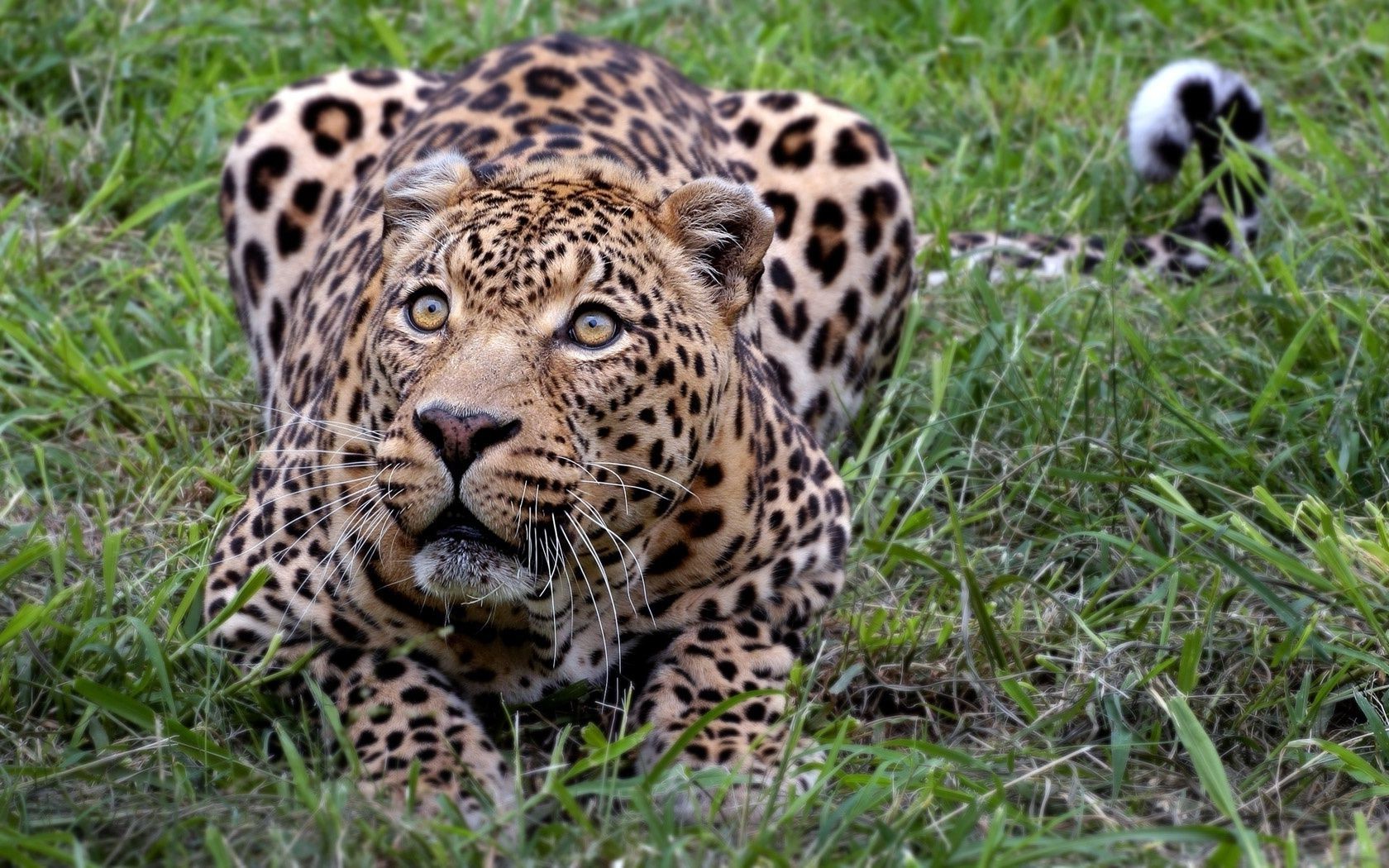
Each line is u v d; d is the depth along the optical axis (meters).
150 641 8.91
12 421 11.79
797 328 11.98
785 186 12.26
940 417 12.08
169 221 14.87
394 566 8.73
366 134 12.48
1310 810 8.44
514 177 8.96
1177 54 18.03
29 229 14.55
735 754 8.76
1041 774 8.69
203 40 17.23
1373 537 10.58
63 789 8.21
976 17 18.61
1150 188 15.54
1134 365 12.45
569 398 8.09
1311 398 11.73
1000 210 14.59
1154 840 7.52
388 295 8.55
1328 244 14.02
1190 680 9.30
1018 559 11.04
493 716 9.42
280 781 8.05
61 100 16.44
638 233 8.51
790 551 9.63
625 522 8.62
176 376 12.81
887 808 8.26
